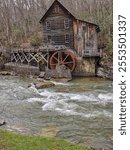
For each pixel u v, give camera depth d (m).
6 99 18.42
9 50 36.56
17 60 35.47
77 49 33.69
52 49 31.19
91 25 33.34
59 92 21.48
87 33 33.47
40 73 29.91
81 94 20.56
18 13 63.25
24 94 20.11
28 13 60.88
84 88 23.30
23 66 31.86
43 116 14.38
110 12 46.00
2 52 36.03
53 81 27.52
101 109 15.75
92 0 55.44
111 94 20.50
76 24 33.62
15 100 18.20
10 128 12.20
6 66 34.53
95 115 14.43
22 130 11.94
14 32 49.56
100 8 49.88
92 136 11.17
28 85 23.58
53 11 34.22
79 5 60.03
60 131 11.84
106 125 12.66
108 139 10.80
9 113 15.01
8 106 16.56
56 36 34.44
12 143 9.16
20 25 54.62
